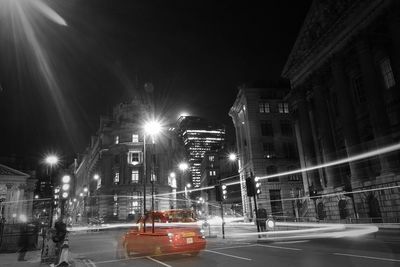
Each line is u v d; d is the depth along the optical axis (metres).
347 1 32.75
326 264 10.13
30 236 20.33
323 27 37.62
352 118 34.56
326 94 42.94
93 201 82.56
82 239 31.91
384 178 29.00
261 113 61.59
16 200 69.69
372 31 31.08
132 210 68.88
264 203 56.75
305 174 45.75
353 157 33.75
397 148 29.30
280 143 60.50
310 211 42.25
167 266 11.09
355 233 23.25
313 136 45.38
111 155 74.81
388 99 31.77
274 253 13.58
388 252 12.44
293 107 48.81
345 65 37.56
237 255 13.30
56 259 12.55
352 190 33.50
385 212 28.69
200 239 12.76
